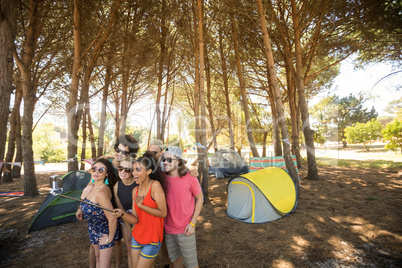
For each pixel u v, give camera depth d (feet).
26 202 20.36
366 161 47.93
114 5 20.76
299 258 10.46
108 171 8.16
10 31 11.68
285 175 18.42
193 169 7.57
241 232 13.74
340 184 25.49
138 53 27.45
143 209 6.54
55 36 24.89
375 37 27.20
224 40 34.73
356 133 81.00
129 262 8.35
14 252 11.61
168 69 33.22
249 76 40.93
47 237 13.43
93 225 7.80
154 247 6.66
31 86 22.86
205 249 11.62
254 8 22.77
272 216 15.47
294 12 25.45
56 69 29.32
